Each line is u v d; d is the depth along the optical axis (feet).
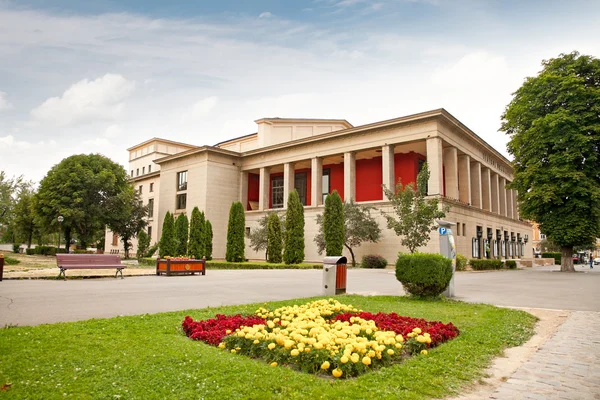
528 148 101.19
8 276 53.26
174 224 118.01
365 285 55.52
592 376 17.15
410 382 15.52
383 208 112.57
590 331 26.30
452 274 42.80
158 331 22.20
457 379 16.35
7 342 18.71
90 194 145.28
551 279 72.79
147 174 192.24
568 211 96.32
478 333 24.31
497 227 147.13
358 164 137.08
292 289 47.14
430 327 23.41
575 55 100.89
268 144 148.05
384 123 113.60
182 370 15.65
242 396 13.35
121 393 13.30
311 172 135.44
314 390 14.11
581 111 94.63
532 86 102.37
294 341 18.03
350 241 107.96
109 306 31.63
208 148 143.02
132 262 120.26
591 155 92.68
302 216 107.34
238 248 113.80
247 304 33.94
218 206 145.18
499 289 53.06
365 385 14.90
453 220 108.58
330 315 27.53
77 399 12.76
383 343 18.88
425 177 83.92
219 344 19.62
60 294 37.63
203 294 41.11
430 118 106.52
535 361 19.31
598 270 121.70
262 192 145.59
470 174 136.67
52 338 19.75
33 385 13.74
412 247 82.23
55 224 137.90
